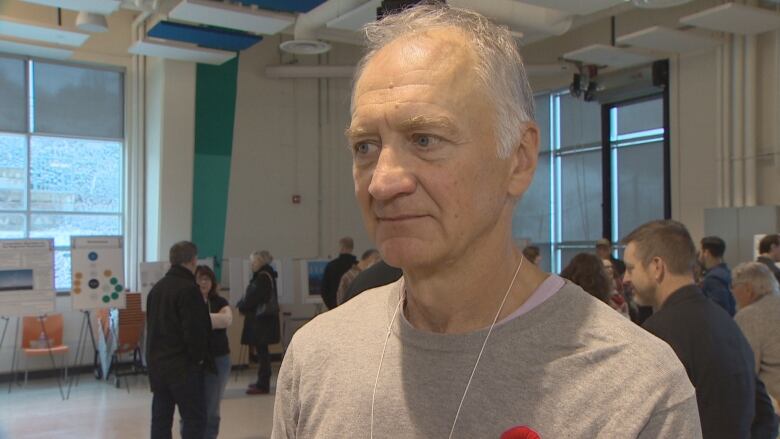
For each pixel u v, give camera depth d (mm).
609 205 8844
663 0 4836
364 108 695
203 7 5691
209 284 4719
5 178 7805
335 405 802
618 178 8797
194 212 8609
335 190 9734
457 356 731
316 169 9602
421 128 659
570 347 704
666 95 7973
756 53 7039
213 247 8750
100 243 7020
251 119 9094
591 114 9070
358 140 710
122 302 7090
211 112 8734
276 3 5727
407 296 814
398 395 754
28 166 7938
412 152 675
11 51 7699
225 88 8852
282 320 8805
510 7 6305
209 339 4246
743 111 7113
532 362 705
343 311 921
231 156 8906
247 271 8312
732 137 7211
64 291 7906
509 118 703
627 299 5273
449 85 668
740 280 2580
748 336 2424
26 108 7910
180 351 4051
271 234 9219
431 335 752
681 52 7547
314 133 9594
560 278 785
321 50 7031
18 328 7496
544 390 689
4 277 6590
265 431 5266
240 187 8977
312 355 872
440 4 776
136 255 8375
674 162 7832
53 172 8094
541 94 9727
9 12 7441
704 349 1709
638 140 8531
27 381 7418
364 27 771
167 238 8156
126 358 7945
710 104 7453
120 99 8500
